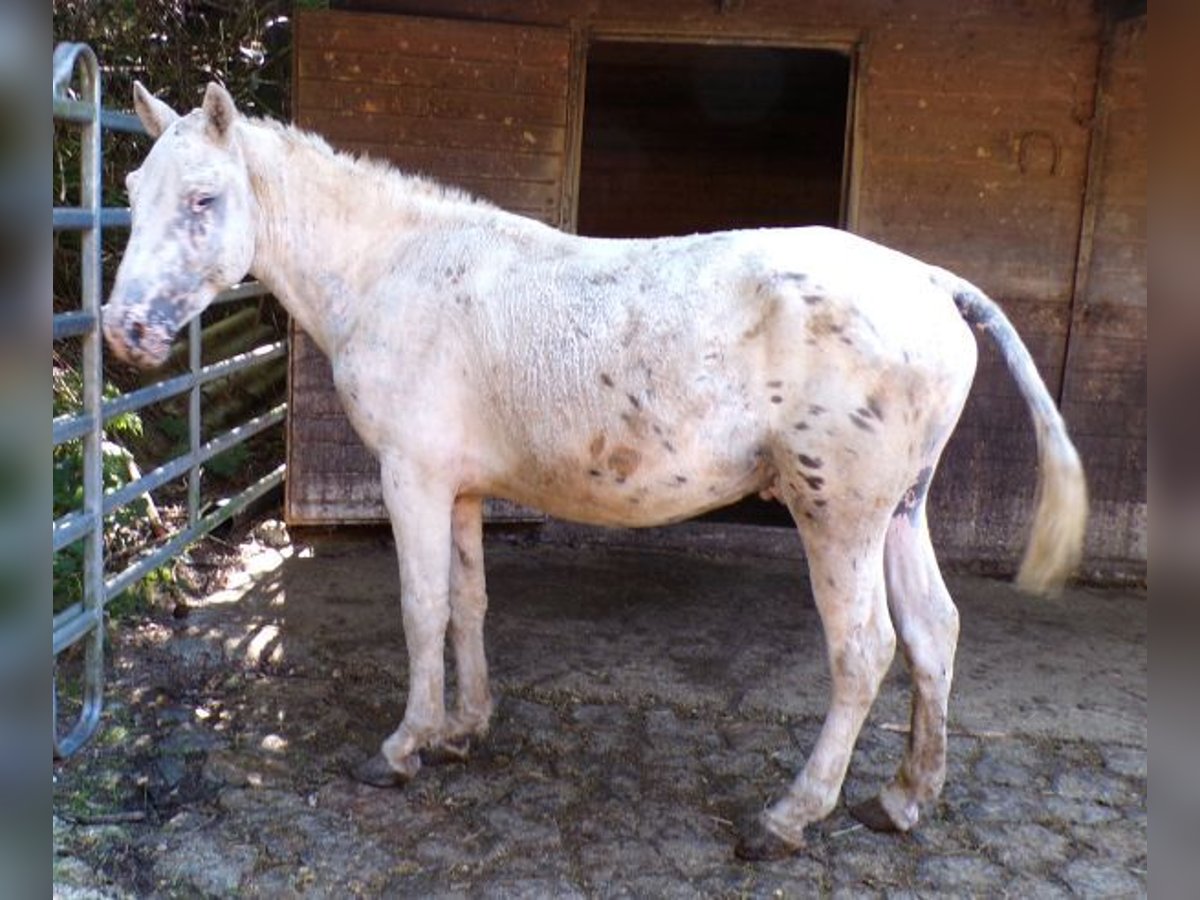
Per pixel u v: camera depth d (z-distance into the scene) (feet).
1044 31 14.58
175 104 19.30
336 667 11.57
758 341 7.93
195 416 13.37
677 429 8.11
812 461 7.90
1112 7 14.26
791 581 15.03
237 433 14.80
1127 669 12.48
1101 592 15.23
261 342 19.15
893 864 8.50
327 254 9.26
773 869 8.36
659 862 8.41
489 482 9.14
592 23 14.93
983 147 14.90
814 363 7.81
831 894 8.10
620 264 8.54
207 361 17.95
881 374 7.77
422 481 8.96
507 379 8.55
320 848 8.41
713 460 8.18
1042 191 14.96
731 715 10.89
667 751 10.13
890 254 8.39
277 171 9.12
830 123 23.73
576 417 8.36
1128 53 14.47
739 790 9.50
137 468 15.15
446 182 14.92
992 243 15.08
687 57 20.15
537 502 9.11
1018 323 15.24
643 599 14.08
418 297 8.89
